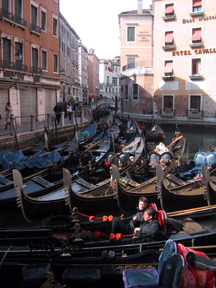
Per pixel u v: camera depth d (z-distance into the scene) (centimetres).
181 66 2678
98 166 1005
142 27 3394
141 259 417
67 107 2202
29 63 1933
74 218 519
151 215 485
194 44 2567
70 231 510
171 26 2681
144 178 934
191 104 2678
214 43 2505
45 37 2139
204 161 980
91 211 757
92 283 395
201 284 347
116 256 430
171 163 983
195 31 2591
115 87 8094
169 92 2761
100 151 1205
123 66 3488
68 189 661
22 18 1827
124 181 816
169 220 529
